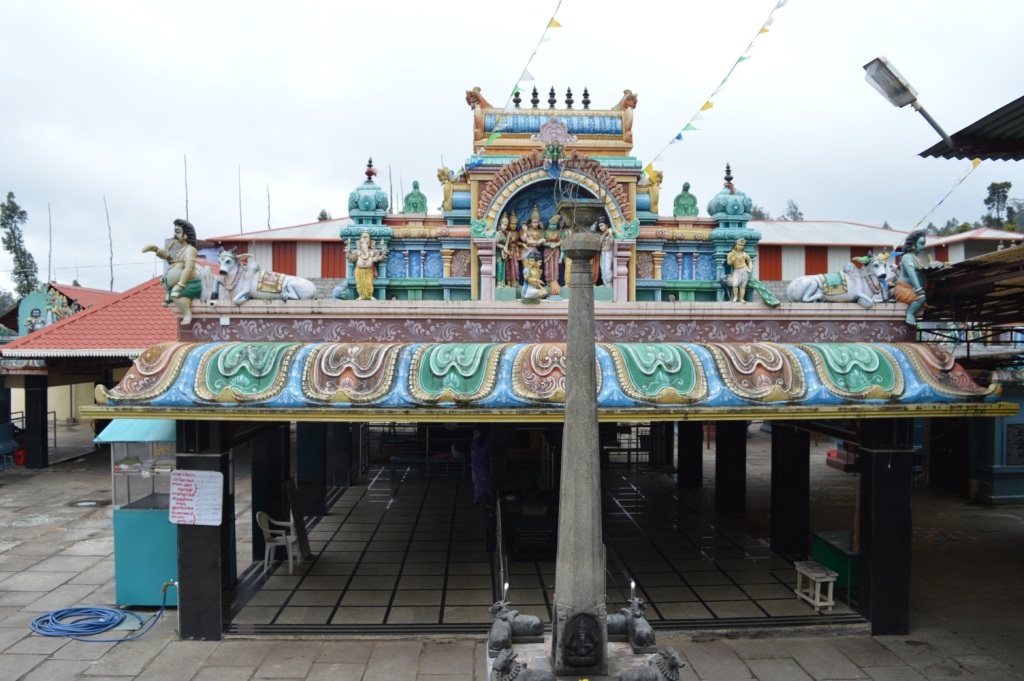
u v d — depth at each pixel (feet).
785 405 27.84
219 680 26.35
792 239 78.02
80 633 30.17
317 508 49.90
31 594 35.17
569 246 17.67
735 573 37.52
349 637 29.91
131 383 28.19
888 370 29.19
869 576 30.78
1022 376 55.16
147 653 28.53
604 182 34.65
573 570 17.63
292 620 31.40
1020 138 28.37
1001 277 31.65
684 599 33.76
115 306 65.51
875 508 30.60
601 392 27.32
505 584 21.65
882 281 32.99
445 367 27.89
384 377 27.84
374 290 36.14
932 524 50.42
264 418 27.43
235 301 31.60
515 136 37.19
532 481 45.47
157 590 32.96
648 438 73.05
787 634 30.40
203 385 27.91
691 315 32.17
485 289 34.73
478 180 35.81
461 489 58.95
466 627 30.58
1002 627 31.55
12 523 49.34
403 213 37.73
